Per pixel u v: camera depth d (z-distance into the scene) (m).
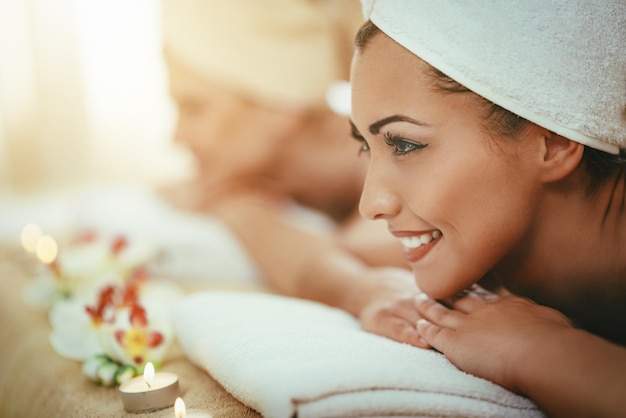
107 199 1.90
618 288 0.81
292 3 1.47
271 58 1.50
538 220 0.77
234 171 1.60
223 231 1.49
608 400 0.59
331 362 0.63
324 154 1.56
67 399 0.81
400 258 1.18
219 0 1.48
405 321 0.83
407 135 0.73
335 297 1.07
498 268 0.82
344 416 0.60
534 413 0.66
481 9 0.69
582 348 0.63
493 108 0.71
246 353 0.72
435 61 0.70
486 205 0.73
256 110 1.55
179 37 1.52
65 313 0.97
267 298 1.00
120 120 2.28
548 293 0.82
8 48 2.13
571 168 0.73
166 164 2.28
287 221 1.38
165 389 0.74
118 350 0.85
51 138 2.20
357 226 1.30
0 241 1.73
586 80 0.71
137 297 0.97
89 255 1.24
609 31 0.71
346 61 1.49
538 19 0.69
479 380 0.66
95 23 2.20
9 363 1.02
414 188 0.74
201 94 1.56
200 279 1.38
